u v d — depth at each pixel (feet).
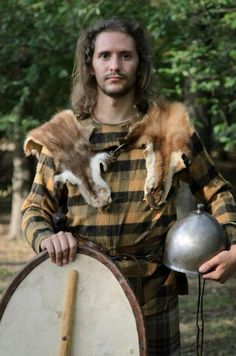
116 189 11.30
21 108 34.30
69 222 11.37
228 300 28.91
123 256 11.29
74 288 10.93
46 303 10.96
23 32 30.89
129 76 11.34
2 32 30.89
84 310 10.96
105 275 10.93
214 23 26.18
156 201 11.28
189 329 24.77
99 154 11.34
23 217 11.46
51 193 11.44
